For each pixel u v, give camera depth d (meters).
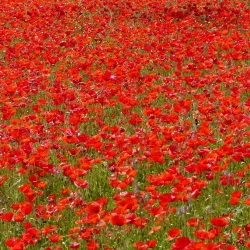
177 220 7.82
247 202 7.05
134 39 18.05
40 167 8.63
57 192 9.03
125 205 6.79
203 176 8.91
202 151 8.84
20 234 7.74
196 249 5.95
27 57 16.72
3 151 9.48
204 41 18.08
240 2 25.92
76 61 16.72
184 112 11.55
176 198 7.33
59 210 7.58
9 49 17.25
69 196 8.53
